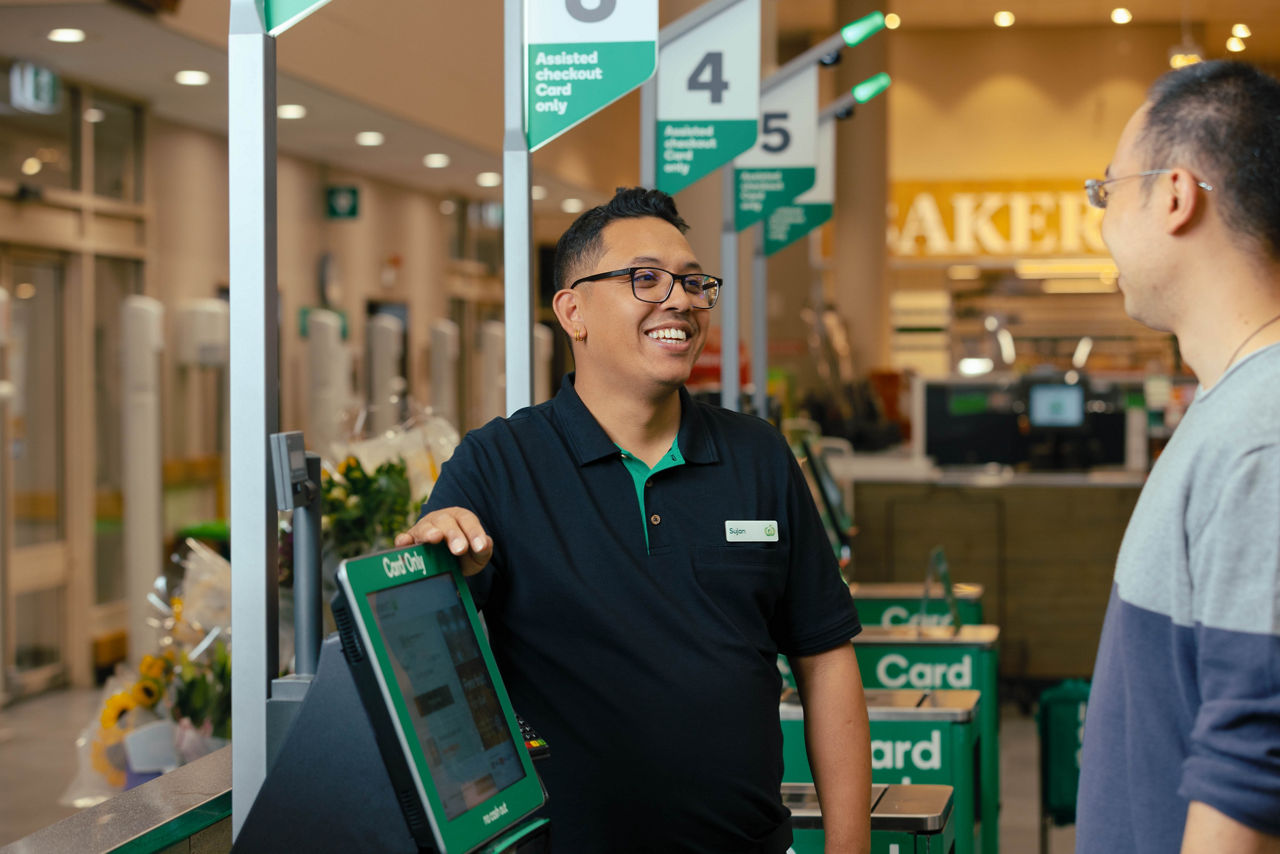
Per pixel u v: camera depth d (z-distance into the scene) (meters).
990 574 7.68
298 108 8.25
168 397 8.44
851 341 14.77
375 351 11.64
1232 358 1.33
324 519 3.04
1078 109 17.69
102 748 3.07
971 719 3.25
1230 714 1.20
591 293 1.84
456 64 9.62
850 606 1.98
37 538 7.42
